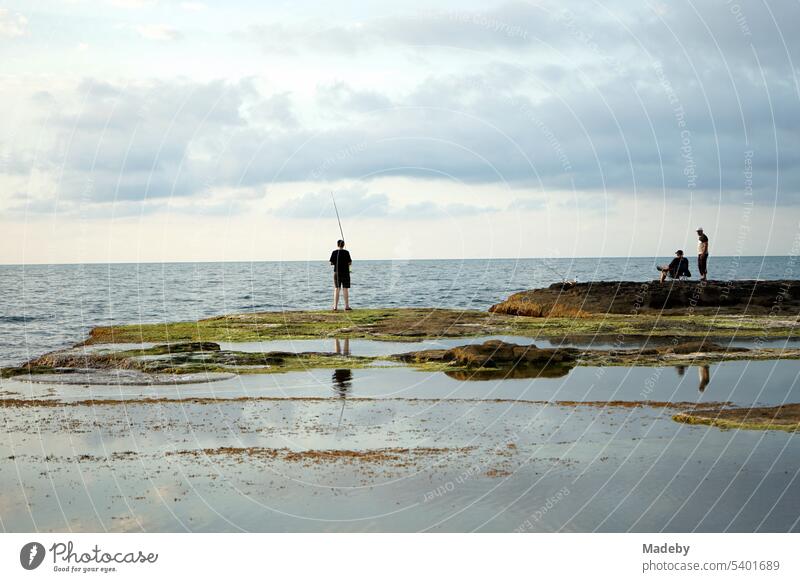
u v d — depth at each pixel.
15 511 8.41
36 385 16.69
